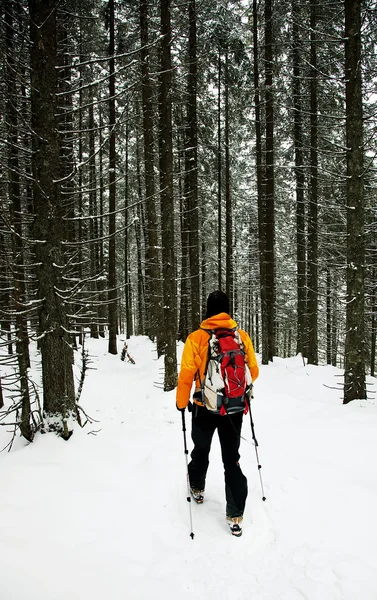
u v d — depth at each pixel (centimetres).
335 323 1780
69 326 435
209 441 291
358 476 340
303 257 1367
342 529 267
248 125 1491
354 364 596
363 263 597
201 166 1642
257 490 330
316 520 279
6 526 248
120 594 205
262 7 1223
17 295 418
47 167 403
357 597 206
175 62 1116
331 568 229
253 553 247
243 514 284
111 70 1131
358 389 593
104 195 2119
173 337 801
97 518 273
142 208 1872
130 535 260
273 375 975
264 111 1314
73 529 256
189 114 1114
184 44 1117
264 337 1153
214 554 246
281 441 447
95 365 1173
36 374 858
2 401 663
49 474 325
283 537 262
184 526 276
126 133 1681
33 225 415
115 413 700
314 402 670
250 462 388
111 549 242
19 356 411
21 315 419
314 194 1190
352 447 404
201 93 1378
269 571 230
